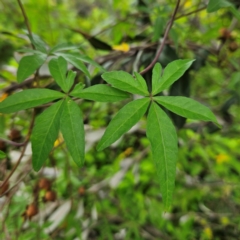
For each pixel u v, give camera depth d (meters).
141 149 0.67
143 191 0.67
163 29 0.39
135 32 0.54
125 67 0.40
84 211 0.59
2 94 0.36
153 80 0.23
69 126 0.21
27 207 0.38
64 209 0.52
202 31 0.58
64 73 0.24
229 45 0.44
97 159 0.66
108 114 0.58
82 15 1.08
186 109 0.22
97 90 0.23
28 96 0.22
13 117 0.38
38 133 0.21
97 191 0.59
